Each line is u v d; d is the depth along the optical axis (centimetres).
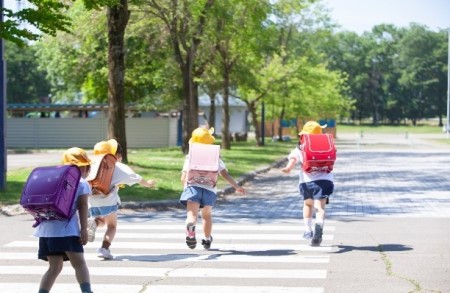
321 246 1541
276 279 1213
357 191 2909
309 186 1516
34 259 1427
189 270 1298
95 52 5966
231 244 1584
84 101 8362
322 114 9638
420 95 19312
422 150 6881
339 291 1120
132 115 7100
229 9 4153
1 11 2488
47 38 4488
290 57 6931
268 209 2316
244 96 6900
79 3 3625
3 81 2575
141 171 3341
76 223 984
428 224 1886
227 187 2875
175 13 3981
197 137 1487
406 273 1248
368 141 9700
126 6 3384
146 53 5403
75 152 1062
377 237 1659
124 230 1833
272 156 5316
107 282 1205
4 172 2600
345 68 19400
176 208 2381
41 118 6619
